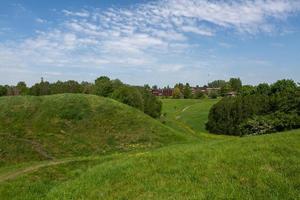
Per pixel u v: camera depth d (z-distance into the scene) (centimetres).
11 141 4234
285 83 9631
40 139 4391
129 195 1484
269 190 1401
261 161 1692
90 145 4384
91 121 4922
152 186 1538
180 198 1368
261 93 10206
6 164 3753
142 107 8019
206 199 1341
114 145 4428
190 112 13012
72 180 1856
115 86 8488
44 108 5122
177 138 4809
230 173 1579
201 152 1938
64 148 4256
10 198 1778
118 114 5166
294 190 1398
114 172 1780
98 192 1573
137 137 4659
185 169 1688
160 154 1992
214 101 15862
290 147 1902
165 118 11044
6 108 5053
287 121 6488
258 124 6756
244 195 1362
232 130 9600
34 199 1752
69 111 5066
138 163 1866
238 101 9731
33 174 2164
